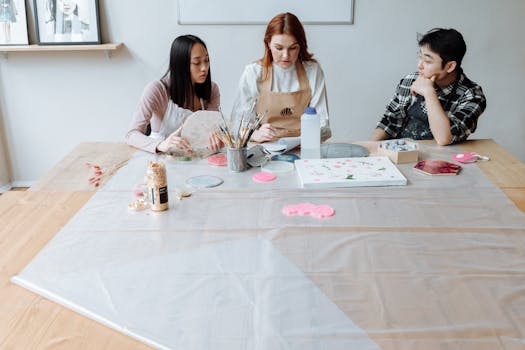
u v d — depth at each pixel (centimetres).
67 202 171
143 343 106
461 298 118
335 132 358
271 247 140
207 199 171
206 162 206
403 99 249
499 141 356
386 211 161
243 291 121
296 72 248
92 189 181
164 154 215
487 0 328
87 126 362
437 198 171
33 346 106
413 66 342
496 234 147
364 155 207
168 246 141
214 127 211
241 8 333
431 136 241
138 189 180
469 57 340
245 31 338
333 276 127
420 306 116
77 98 356
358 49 339
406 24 334
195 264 132
